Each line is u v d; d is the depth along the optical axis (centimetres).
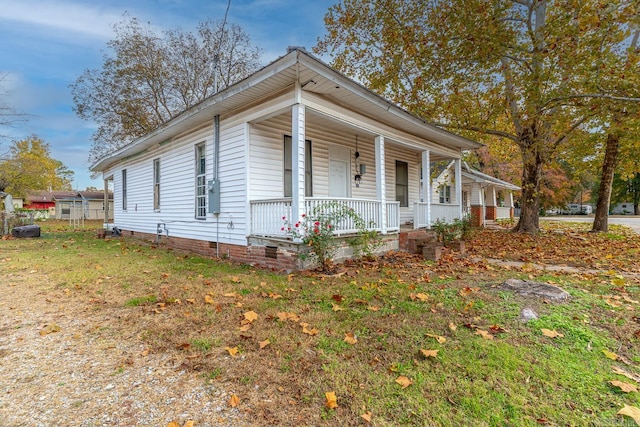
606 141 1148
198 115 708
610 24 716
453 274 515
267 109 589
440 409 187
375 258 658
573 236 1150
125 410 191
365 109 675
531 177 1244
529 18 993
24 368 238
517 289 396
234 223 673
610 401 193
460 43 961
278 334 288
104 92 1691
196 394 205
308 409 189
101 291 434
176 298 397
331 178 830
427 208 907
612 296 382
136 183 1123
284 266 571
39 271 560
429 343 266
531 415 182
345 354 252
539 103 881
